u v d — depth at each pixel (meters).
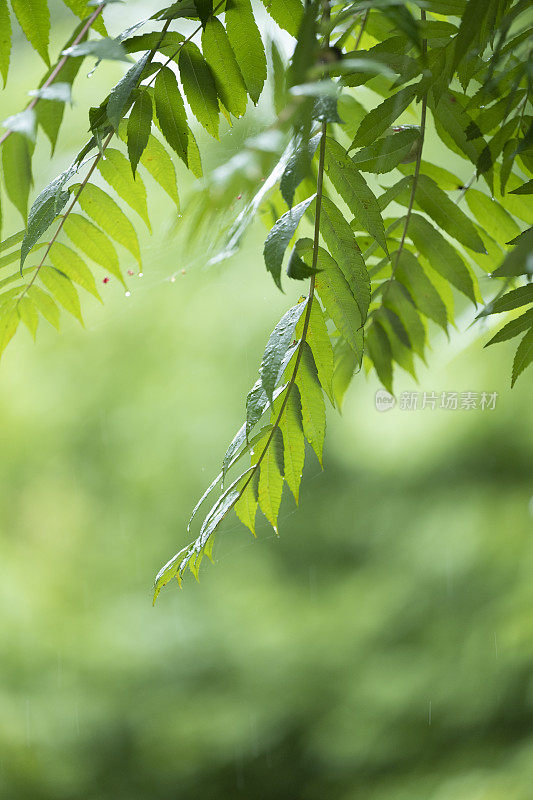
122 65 5.63
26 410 9.05
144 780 9.31
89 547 9.37
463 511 8.45
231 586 9.61
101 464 9.28
